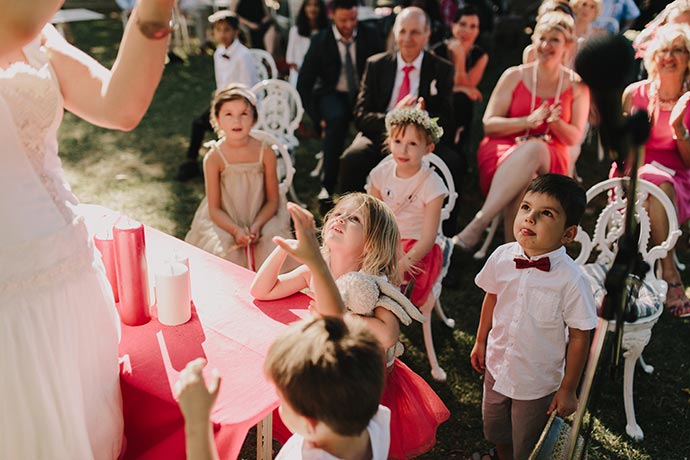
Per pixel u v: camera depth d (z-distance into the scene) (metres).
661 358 3.36
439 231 3.28
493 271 2.34
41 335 1.47
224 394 1.75
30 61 1.48
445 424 2.89
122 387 1.81
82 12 9.09
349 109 5.09
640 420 2.92
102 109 1.54
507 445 2.49
